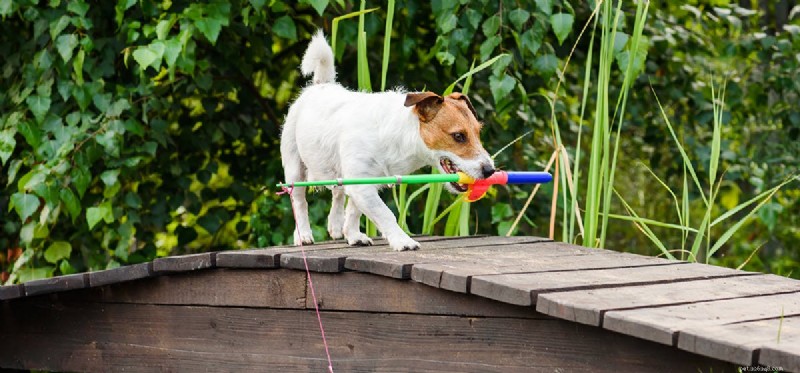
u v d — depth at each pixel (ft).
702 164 20.86
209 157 20.06
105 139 17.01
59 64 17.61
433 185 15.58
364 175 12.68
